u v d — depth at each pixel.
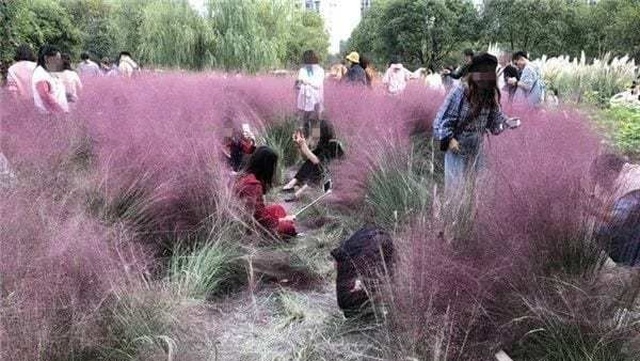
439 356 2.41
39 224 2.57
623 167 2.98
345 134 6.56
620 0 32.94
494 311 2.60
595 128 5.17
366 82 10.62
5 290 2.14
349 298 3.19
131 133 4.38
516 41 38.97
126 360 2.44
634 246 2.75
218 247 3.73
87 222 2.89
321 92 7.94
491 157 3.79
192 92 7.93
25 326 2.09
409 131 6.23
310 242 4.41
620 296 2.53
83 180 3.72
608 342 2.42
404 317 2.59
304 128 7.76
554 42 37.44
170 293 2.94
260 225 4.19
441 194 4.00
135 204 3.66
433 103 7.11
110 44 29.27
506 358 2.47
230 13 23.23
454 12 42.81
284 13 26.11
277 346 3.04
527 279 2.62
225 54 22.55
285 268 3.89
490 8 40.28
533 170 2.98
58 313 2.29
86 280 2.47
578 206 2.74
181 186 3.90
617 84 14.64
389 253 3.20
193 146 4.30
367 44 54.78
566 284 2.52
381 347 2.78
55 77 6.19
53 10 26.48
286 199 5.95
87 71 12.95
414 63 45.03
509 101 7.13
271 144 7.21
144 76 11.81
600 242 2.73
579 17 37.50
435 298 2.54
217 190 3.97
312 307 3.51
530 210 2.76
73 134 4.92
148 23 22.38
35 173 3.57
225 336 3.12
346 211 4.97
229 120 6.44
